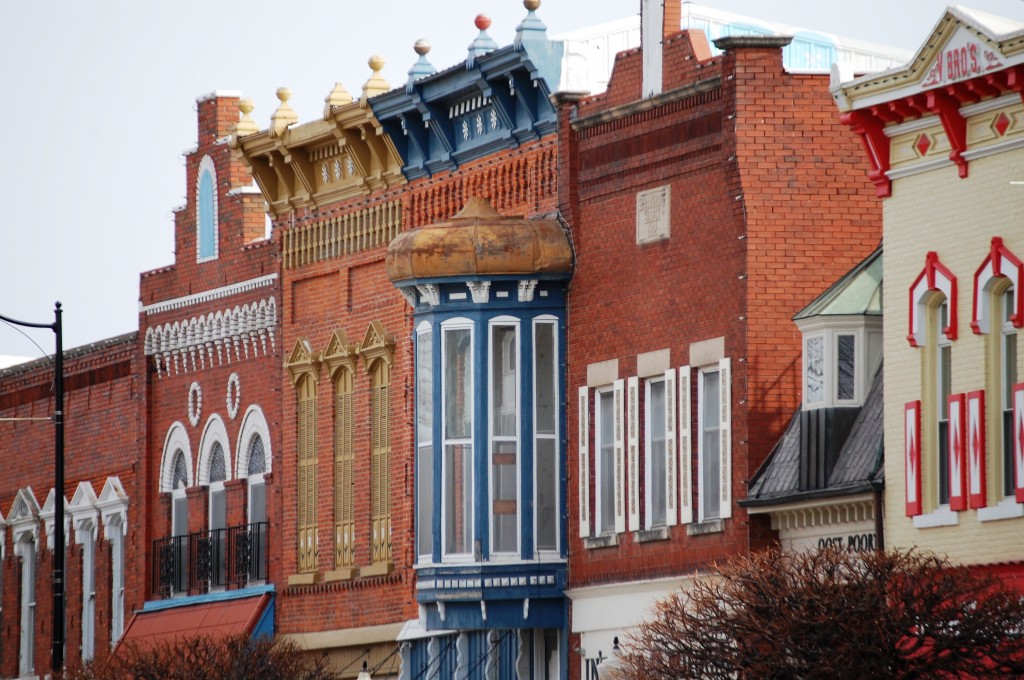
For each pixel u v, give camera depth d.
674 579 79.12
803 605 60.47
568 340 86.81
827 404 72.69
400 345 97.62
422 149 95.88
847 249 76.94
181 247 115.88
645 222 82.31
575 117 86.44
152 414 118.69
